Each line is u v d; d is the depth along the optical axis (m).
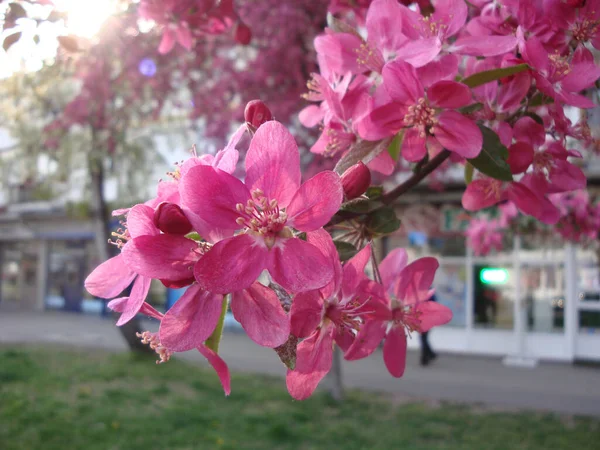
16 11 2.29
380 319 1.17
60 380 7.95
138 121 10.08
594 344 12.03
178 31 2.57
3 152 12.44
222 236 0.96
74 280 21.59
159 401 7.02
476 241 7.39
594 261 12.11
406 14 1.36
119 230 1.10
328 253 0.97
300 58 7.15
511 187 1.52
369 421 6.52
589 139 1.42
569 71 1.31
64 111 9.55
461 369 10.69
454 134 1.24
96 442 5.29
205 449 5.21
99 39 3.09
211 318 0.94
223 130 7.66
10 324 16.83
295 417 6.46
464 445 5.64
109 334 14.87
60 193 13.91
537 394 8.45
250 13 7.12
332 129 1.45
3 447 5.05
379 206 1.27
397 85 1.24
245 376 8.83
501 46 1.30
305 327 1.00
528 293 12.65
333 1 2.23
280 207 0.98
